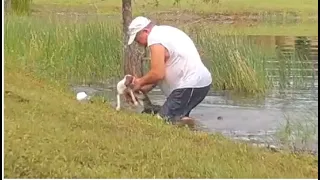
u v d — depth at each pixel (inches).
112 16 974.4
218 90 487.2
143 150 272.4
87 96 410.6
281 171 272.5
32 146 259.8
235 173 259.1
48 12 1031.6
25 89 363.3
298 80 506.3
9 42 500.7
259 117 390.0
